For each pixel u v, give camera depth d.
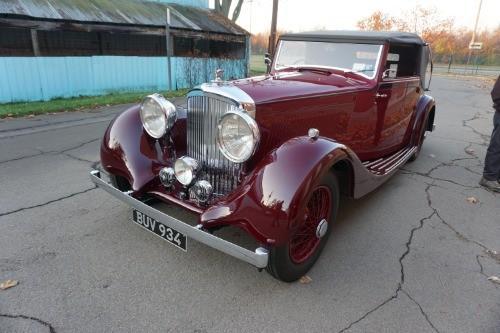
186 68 13.48
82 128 7.07
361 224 3.70
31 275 2.68
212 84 2.82
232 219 2.40
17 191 4.04
